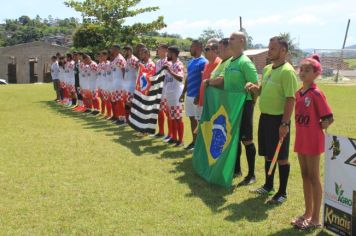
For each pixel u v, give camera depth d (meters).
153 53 31.77
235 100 6.83
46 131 11.53
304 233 5.17
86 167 7.93
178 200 6.27
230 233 5.17
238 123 6.76
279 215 5.73
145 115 10.54
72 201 6.18
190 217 5.65
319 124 5.17
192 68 9.18
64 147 9.53
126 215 5.68
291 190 6.72
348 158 4.78
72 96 17.62
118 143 10.01
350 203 4.79
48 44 56.66
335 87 30.83
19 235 5.09
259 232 5.20
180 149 9.47
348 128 12.16
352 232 4.78
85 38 32.28
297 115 5.31
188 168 7.95
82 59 15.47
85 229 5.25
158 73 10.30
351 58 47.91
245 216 5.70
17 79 55.81
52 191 6.59
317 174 5.26
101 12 32.53
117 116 13.05
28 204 6.05
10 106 17.30
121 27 32.78
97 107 15.35
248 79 6.80
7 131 11.47
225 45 7.50
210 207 6.00
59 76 18.88
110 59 13.45
